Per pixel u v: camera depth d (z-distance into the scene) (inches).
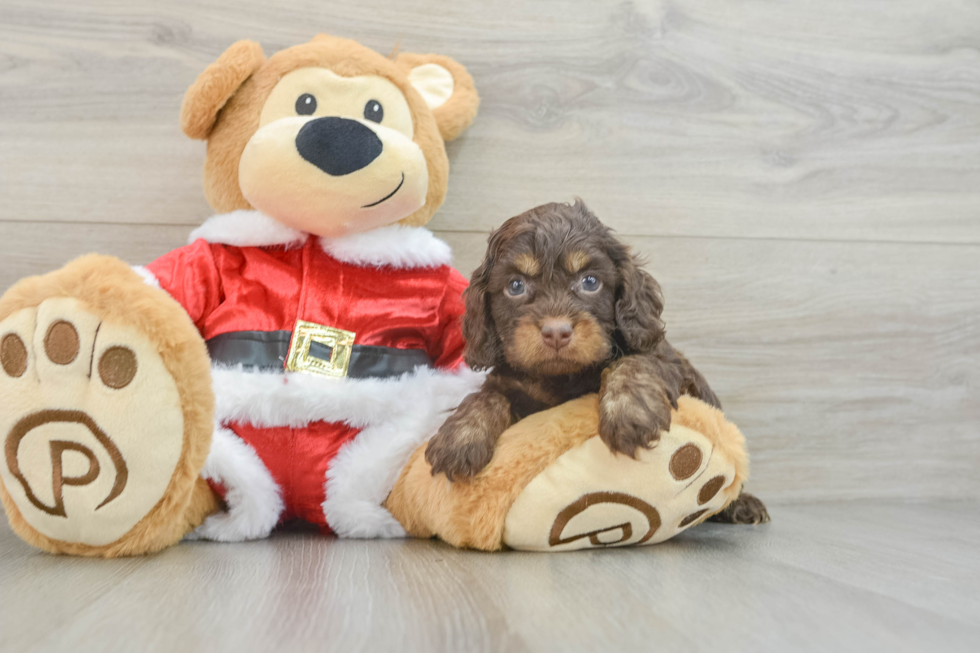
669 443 55.3
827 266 94.4
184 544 61.0
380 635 35.6
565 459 56.2
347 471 64.1
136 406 52.1
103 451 52.4
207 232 69.9
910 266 96.1
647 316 60.2
